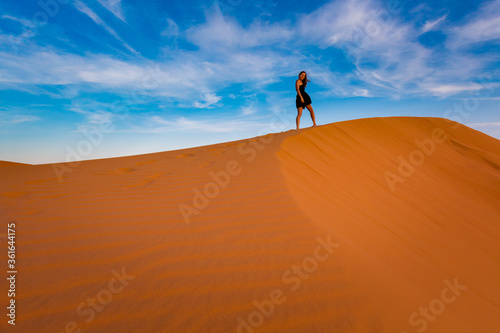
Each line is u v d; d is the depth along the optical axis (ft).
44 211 7.53
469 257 12.44
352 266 5.33
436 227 15.33
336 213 9.26
